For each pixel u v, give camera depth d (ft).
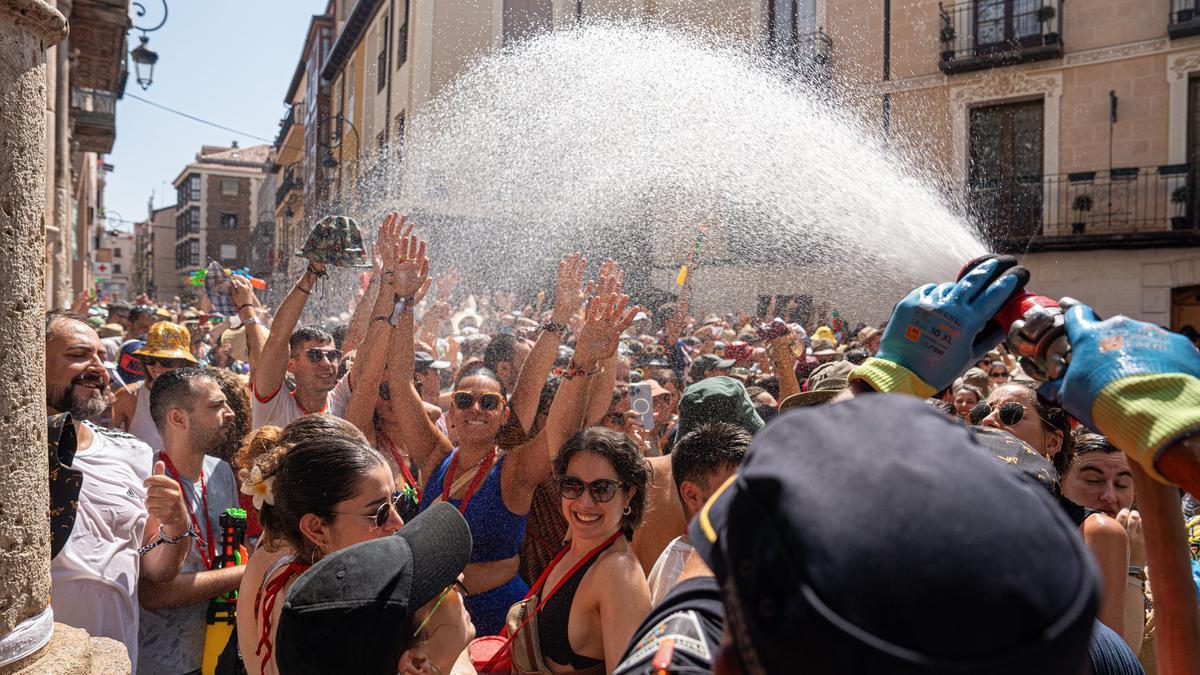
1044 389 3.53
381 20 75.05
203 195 228.43
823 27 54.44
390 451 13.46
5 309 6.08
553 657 8.14
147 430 14.58
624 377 18.19
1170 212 51.42
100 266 254.88
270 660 6.48
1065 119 53.67
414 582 4.93
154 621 9.25
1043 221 54.34
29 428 6.29
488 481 10.77
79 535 8.29
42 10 6.26
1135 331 3.19
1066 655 2.05
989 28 54.54
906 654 1.94
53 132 35.60
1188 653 3.38
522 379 11.44
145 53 40.19
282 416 13.61
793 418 2.48
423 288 12.70
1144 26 51.60
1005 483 2.19
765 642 2.15
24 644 6.21
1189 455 2.79
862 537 2.06
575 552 8.36
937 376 4.24
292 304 13.64
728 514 2.42
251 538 10.30
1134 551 8.91
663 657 3.47
